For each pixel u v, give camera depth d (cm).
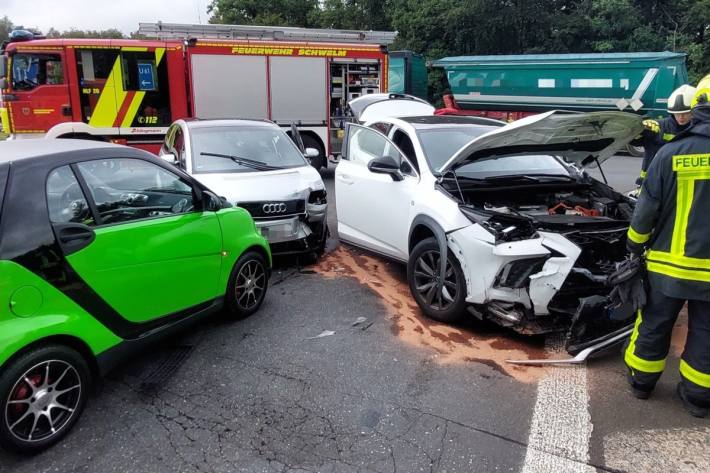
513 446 297
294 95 1277
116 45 1111
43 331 289
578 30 2508
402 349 414
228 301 457
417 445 299
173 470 280
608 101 1669
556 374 374
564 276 375
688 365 322
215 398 348
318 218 629
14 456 292
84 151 337
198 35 1215
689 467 279
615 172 1269
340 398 347
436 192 466
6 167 295
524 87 1848
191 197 409
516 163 549
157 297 370
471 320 466
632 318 407
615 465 281
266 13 3459
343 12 3256
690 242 299
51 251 297
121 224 345
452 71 2044
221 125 715
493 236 396
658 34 2445
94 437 308
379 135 594
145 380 371
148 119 1159
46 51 1077
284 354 408
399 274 598
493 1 2597
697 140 295
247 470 280
